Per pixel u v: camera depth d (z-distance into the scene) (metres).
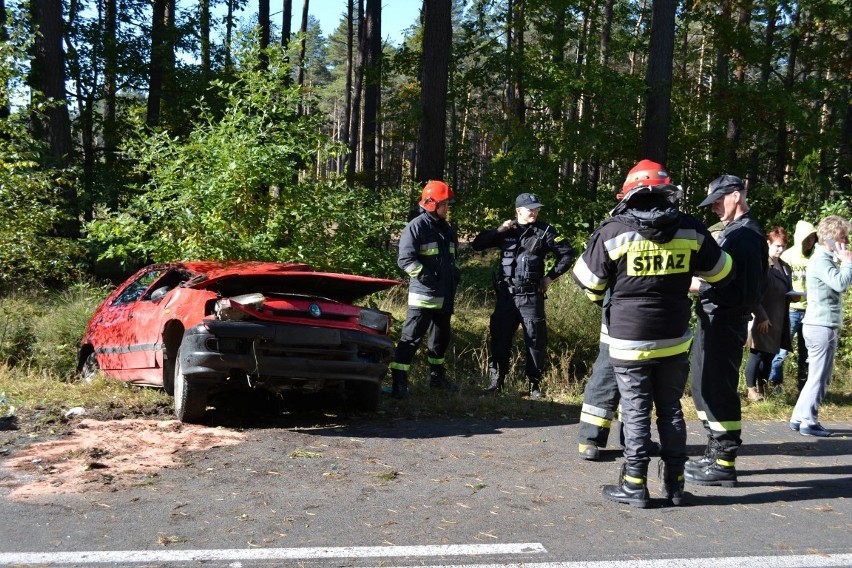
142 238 8.86
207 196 8.45
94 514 3.97
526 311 8.16
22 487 4.38
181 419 6.16
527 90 16.97
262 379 6.10
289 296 6.25
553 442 6.10
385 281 6.56
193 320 6.02
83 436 5.57
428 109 14.01
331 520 4.00
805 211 15.63
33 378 7.88
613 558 3.58
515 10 18.59
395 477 4.88
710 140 18.86
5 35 11.38
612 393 5.47
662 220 4.23
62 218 11.11
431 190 7.89
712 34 19.52
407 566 3.42
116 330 7.42
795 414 6.86
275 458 5.22
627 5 28.83
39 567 3.29
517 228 8.28
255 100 8.87
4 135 11.04
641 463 4.43
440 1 13.96
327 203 8.85
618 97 15.80
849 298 10.30
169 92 20.50
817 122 18.50
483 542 3.75
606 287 4.54
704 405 4.98
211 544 3.61
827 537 3.98
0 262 10.57
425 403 7.56
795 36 18.84
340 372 6.19
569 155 15.76
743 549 3.76
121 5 21.48
